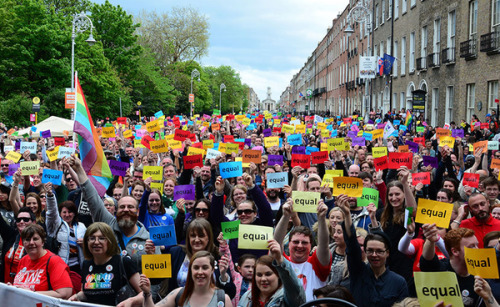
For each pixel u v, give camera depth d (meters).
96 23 58.28
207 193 9.38
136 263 6.12
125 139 17.59
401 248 5.62
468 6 25.64
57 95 43.59
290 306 4.41
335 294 3.62
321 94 97.31
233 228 6.28
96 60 49.09
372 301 4.84
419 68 32.72
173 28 69.81
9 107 41.00
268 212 6.71
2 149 19.08
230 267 5.66
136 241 6.28
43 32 43.53
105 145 17.62
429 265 4.73
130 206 6.30
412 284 5.64
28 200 7.52
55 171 8.55
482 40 23.66
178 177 10.71
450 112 28.59
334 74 78.62
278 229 5.44
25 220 6.83
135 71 60.25
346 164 12.85
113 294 5.18
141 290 5.10
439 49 30.20
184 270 5.66
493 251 4.39
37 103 29.30
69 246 6.70
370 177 8.71
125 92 55.84
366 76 32.50
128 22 58.81
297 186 8.40
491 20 23.20
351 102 59.97
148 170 9.44
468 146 14.79
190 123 27.92
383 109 43.03
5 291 4.31
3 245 6.77
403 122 29.12
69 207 6.76
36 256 5.37
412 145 13.50
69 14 54.97
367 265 5.09
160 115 21.12
